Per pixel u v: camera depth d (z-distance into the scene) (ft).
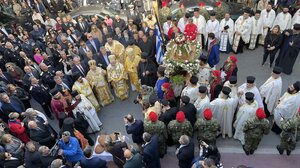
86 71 38.04
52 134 30.66
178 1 52.54
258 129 27.86
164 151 30.45
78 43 43.27
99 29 45.57
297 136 28.17
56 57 40.45
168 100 31.94
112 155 28.32
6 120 33.01
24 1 57.11
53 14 57.88
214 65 38.19
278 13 44.73
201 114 30.27
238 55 44.83
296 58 41.91
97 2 61.05
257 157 30.58
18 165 27.30
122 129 35.24
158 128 27.73
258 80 39.70
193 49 34.14
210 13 45.62
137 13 54.19
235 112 31.68
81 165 25.36
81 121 31.19
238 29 43.06
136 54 39.17
